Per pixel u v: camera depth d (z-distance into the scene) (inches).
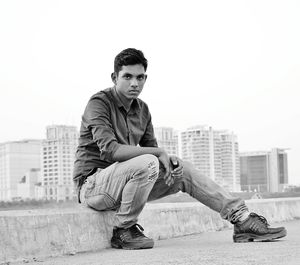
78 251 124.1
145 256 109.5
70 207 139.6
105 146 127.4
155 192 133.7
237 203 130.9
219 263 93.0
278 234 128.3
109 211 137.6
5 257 107.5
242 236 131.0
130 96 131.1
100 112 130.8
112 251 125.0
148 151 127.3
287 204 243.6
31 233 114.6
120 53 130.8
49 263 107.0
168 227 162.6
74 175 139.8
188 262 96.0
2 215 112.0
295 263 90.6
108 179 128.6
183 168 131.6
